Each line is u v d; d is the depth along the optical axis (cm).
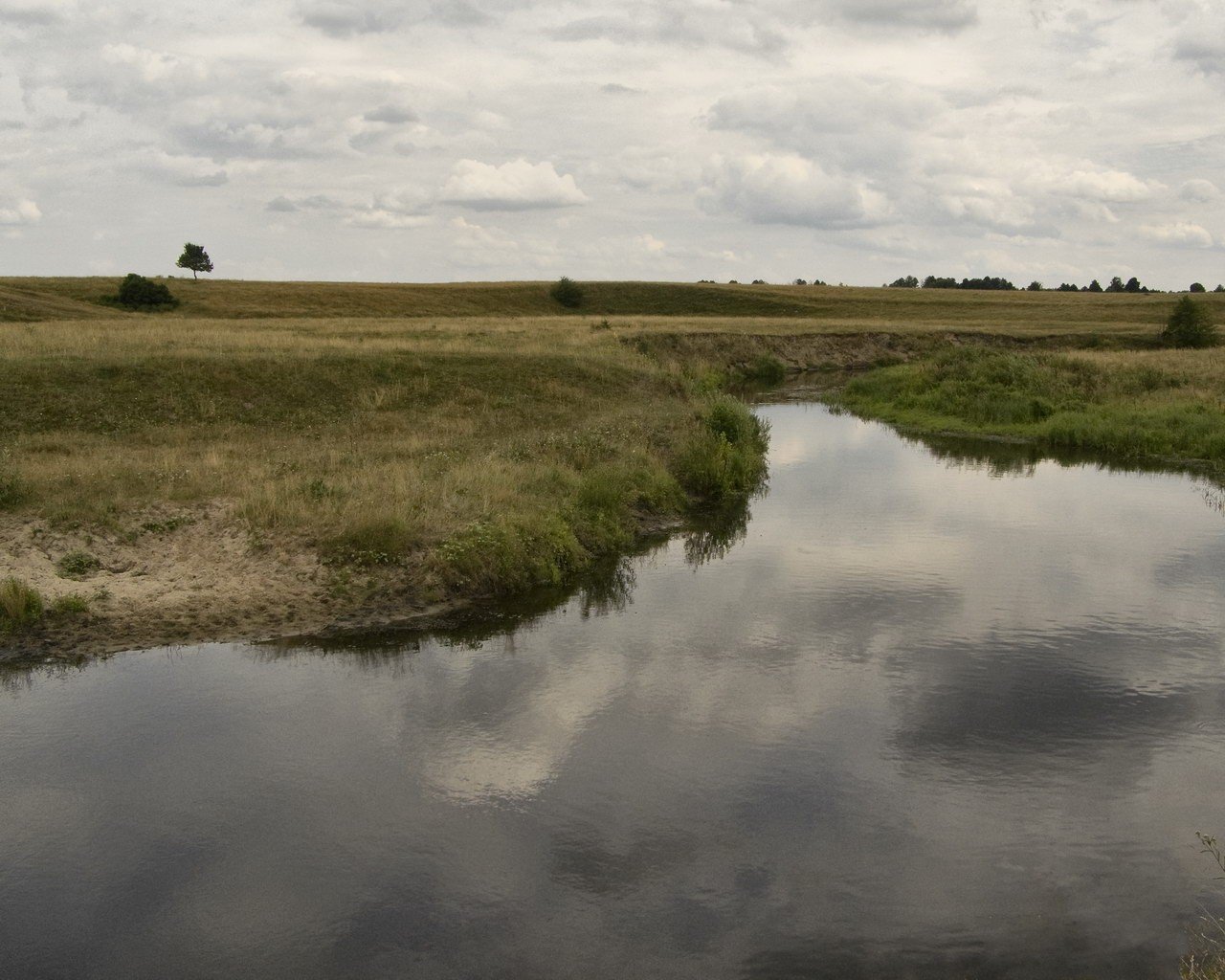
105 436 1988
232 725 919
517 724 932
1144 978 597
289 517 1389
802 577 1436
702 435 2342
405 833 751
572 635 1173
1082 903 670
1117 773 848
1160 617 1250
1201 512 1881
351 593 1236
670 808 788
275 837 744
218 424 2167
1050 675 1062
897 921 653
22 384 2167
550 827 761
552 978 600
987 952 621
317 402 2403
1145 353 4822
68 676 1016
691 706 976
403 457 1864
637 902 673
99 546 1289
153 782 819
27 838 741
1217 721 952
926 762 865
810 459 2600
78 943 630
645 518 1783
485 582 1312
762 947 627
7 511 1355
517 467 1764
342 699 980
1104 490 2120
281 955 619
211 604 1187
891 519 1838
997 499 2033
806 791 814
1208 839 703
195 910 662
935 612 1270
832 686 1030
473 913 661
